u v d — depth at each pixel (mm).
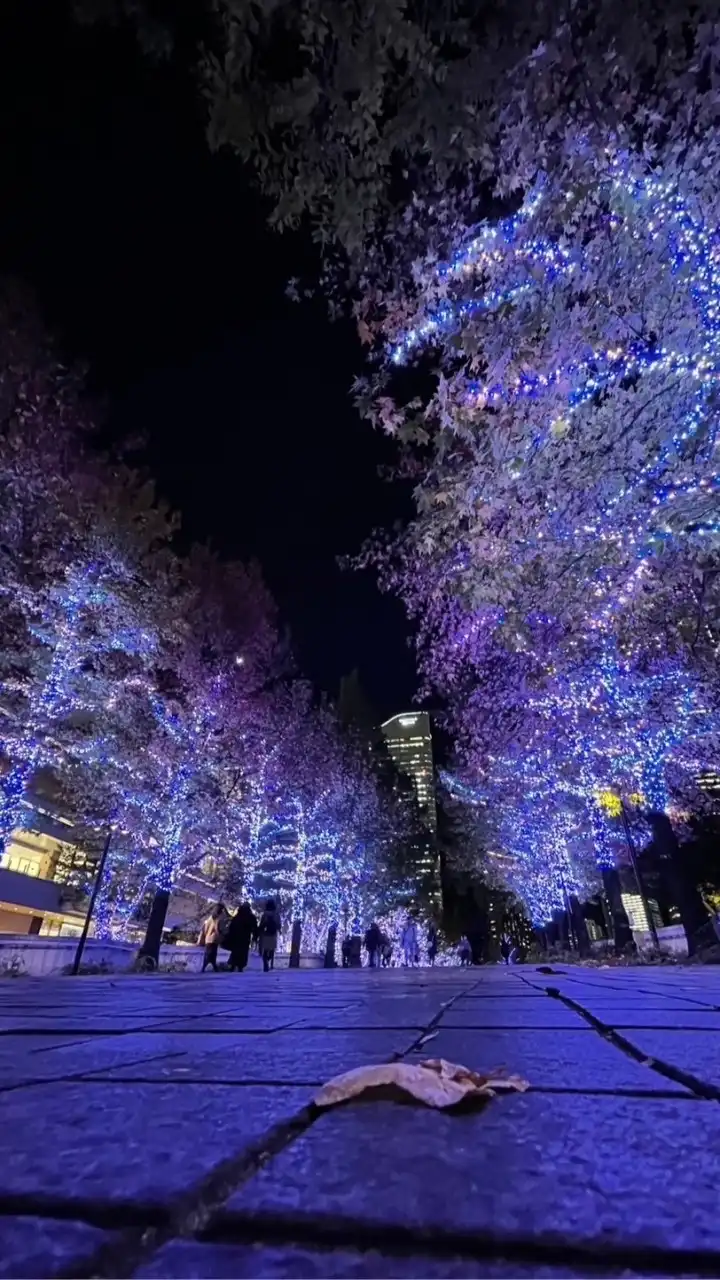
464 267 7012
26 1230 862
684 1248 790
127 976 13930
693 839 24875
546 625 15094
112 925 29703
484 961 52312
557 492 7781
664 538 7328
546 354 7293
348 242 5238
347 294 7727
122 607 17859
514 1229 846
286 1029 3414
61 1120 1444
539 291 6812
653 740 18828
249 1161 1158
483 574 9406
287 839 36219
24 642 17156
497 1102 1571
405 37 3990
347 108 4320
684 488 6789
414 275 7133
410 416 8383
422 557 13000
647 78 4562
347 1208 923
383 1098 1569
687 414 6648
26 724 16594
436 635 20156
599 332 6867
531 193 6203
